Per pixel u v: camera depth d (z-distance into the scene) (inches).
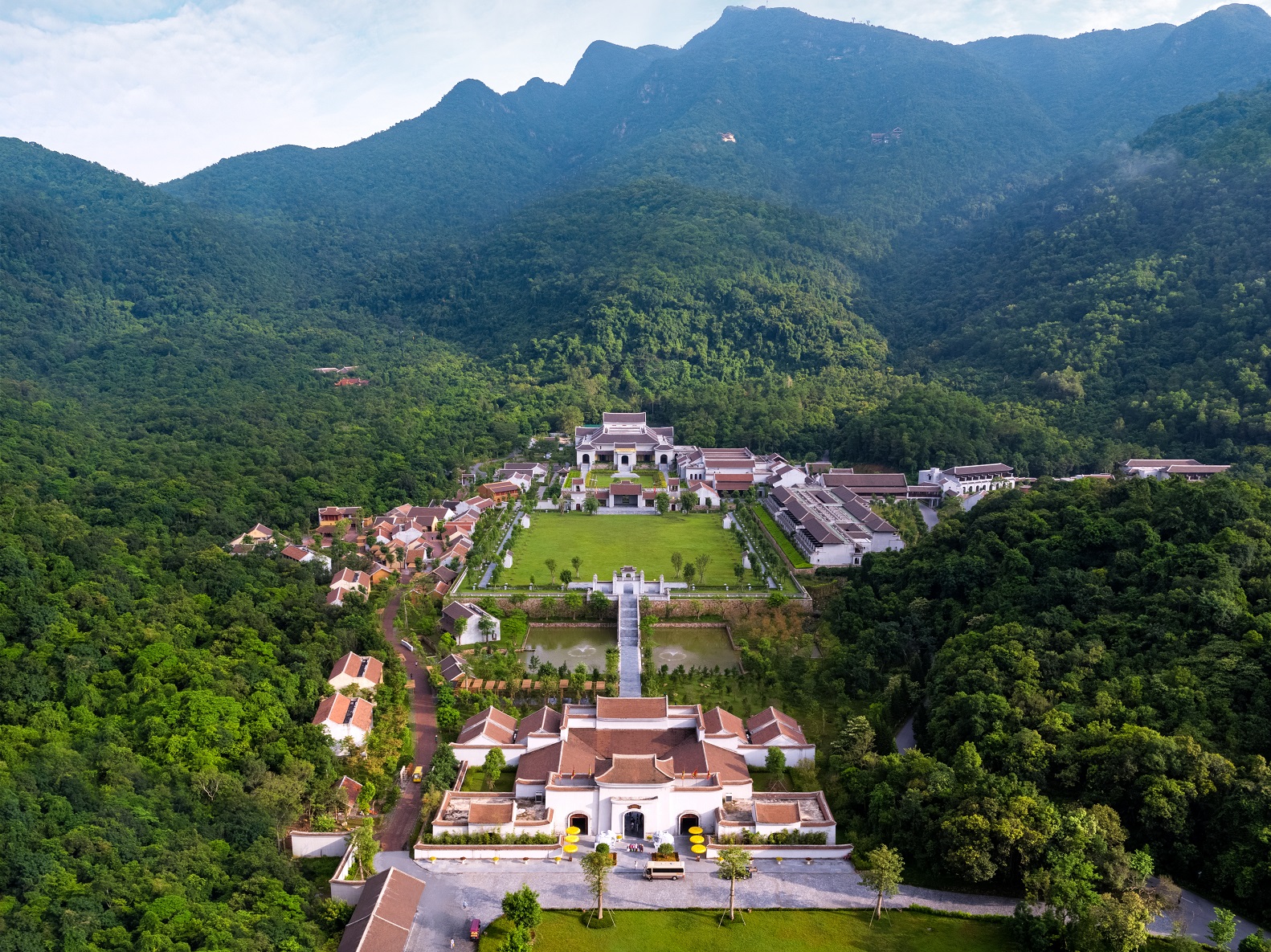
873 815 4146.2
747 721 5059.1
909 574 6614.2
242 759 4512.8
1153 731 3946.9
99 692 4872.0
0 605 5182.1
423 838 4099.4
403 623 6766.7
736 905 3700.8
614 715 4822.8
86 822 3745.1
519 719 5177.2
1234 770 3727.9
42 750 4156.0
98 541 6510.8
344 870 3858.3
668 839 4148.6
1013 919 3499.0
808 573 7677.2
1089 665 4722.0
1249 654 4377.5
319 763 4680.1
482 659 6151.6
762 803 4222.4
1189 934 3361.2
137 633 5374.0
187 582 6412.4
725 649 6530.5
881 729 4793.3
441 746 4815.5
